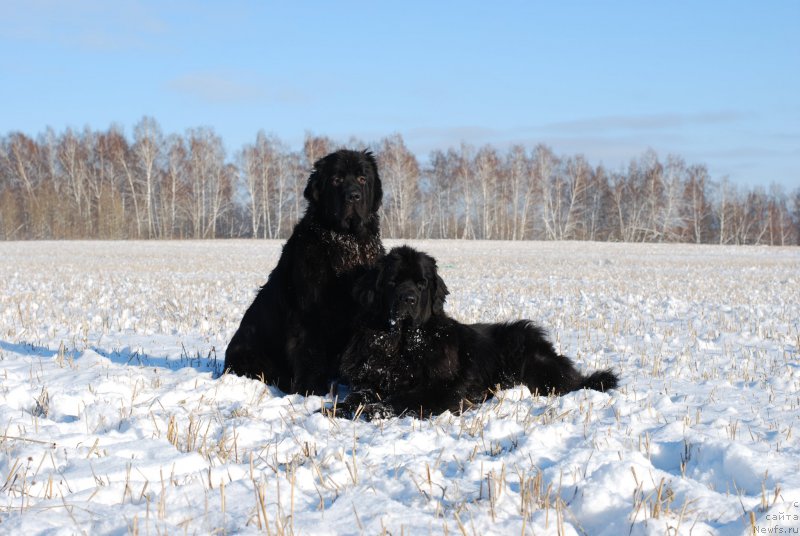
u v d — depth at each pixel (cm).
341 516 331
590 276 2294
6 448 415
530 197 7794
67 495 353
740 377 712
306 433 483
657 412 553
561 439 478
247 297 1504
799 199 8975
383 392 612
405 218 7269
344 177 677
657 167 7875
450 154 7894
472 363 639
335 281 678
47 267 2664
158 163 7544
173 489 357
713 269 2748
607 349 884
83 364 741
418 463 412
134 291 1662
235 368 711
